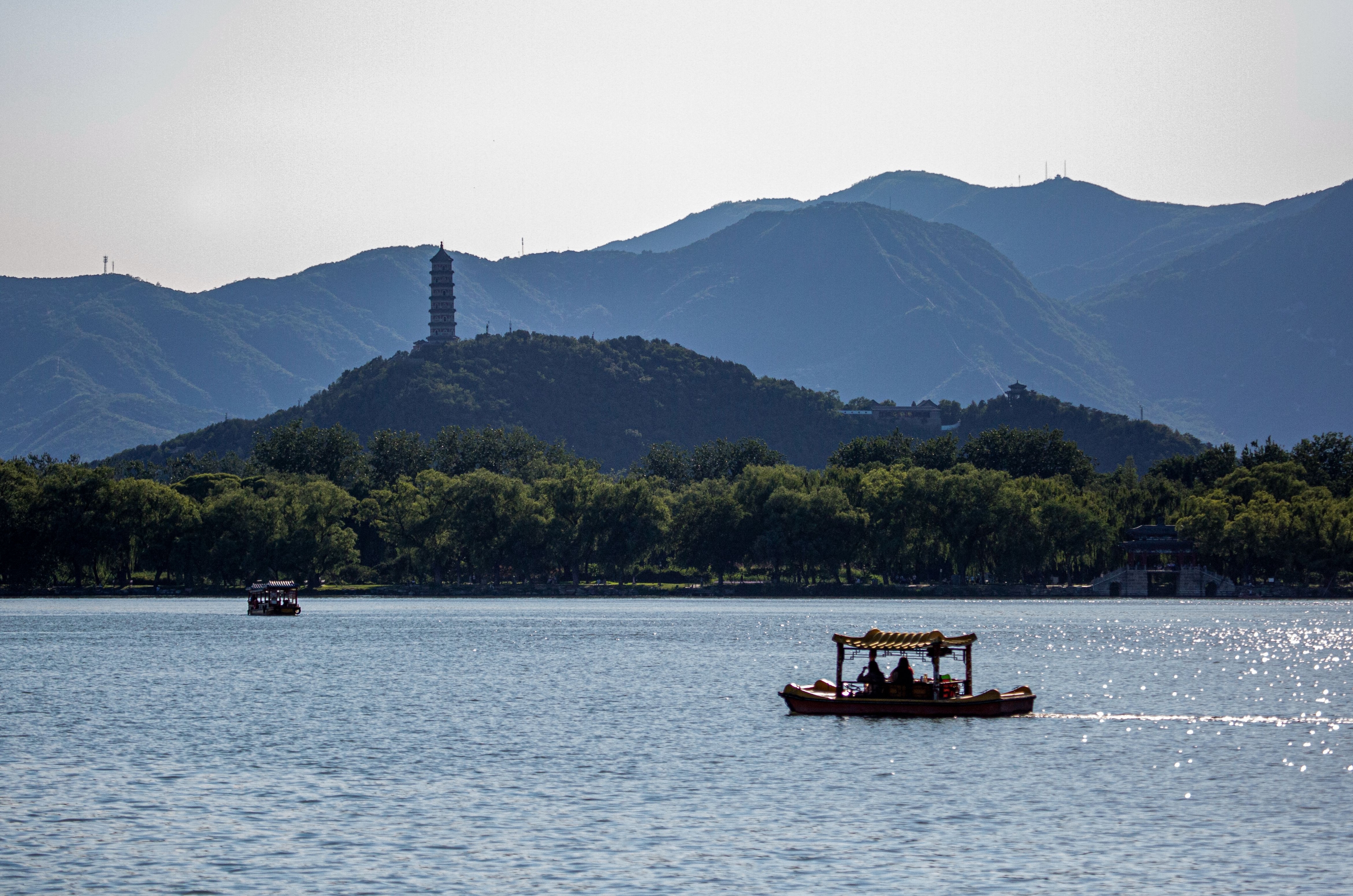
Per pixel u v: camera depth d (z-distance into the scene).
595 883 174.00
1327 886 173.50
